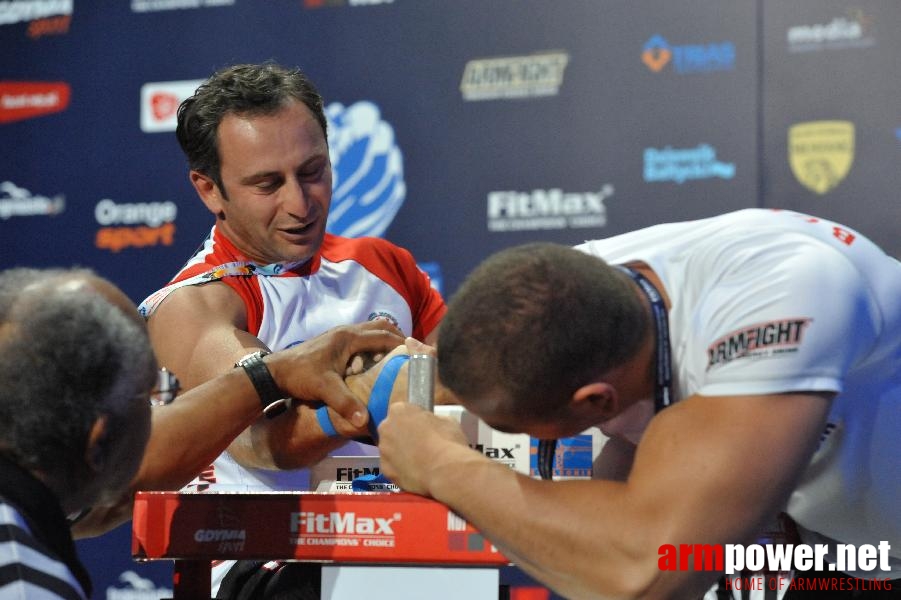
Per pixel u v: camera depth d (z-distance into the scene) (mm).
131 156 6891
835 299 1968
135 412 1896
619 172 6180
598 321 1925
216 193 3428
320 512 1974
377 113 6516
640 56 6191
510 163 6320
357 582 1975
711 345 1984
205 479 3178
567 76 6277
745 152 6035
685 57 6133
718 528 1854
